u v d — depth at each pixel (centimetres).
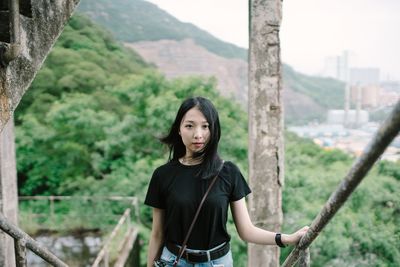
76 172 1007
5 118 168
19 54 166
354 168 89
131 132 843
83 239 831
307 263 143
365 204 543
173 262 170
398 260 493
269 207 300
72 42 1454
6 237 278
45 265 707
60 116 890
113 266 672
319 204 584
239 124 877
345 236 519
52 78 1190
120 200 902
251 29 290
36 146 988
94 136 940
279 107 296
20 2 177
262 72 291
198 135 160
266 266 305
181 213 165
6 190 290
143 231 801
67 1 199
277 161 299
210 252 167
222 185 165
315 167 768
